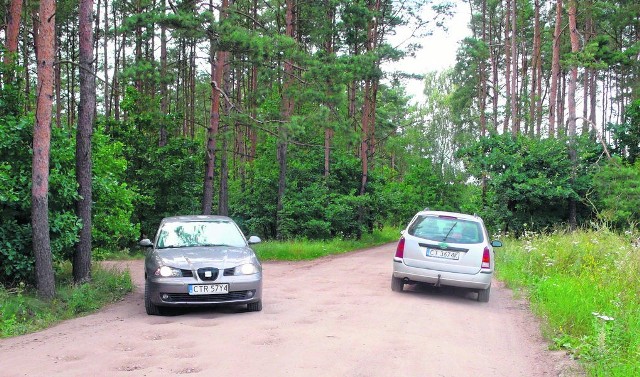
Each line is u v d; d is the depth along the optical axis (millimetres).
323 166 33250
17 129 10773
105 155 15836
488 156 28219
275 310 9141
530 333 8047
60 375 5562
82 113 11836
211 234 10031
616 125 29578
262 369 5730
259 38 19156
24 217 11031
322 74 22500
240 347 6613
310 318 8430
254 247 21938
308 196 29938
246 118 21344
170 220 10430
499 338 7609
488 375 5812
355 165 33938
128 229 15656
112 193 14789
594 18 34188
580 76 50719
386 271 15781
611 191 21625
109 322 8359
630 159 29016
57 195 11164
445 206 44312
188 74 38031
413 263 10797
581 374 5867
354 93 36438
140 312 9211
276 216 30969
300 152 32281
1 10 22891
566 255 13578
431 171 46250
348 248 28141
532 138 28953
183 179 26000
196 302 8508
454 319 8773
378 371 5750
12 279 10617
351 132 23328
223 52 21516
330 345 6738
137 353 6375
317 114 22531
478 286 10430
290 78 25344
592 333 7270
